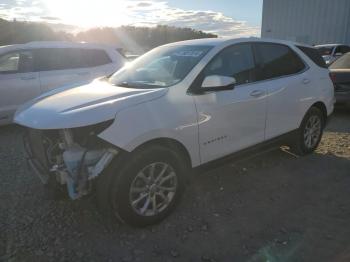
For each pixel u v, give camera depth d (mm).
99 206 3197
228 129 3914
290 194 4062
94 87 3895
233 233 3293
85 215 3607
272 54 4602
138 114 3180
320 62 5355
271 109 4410
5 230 3348
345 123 7574
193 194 4059
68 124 2973
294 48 4980
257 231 3318
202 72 3730
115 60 8422
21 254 3008
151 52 4621
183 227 3398
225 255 2984
